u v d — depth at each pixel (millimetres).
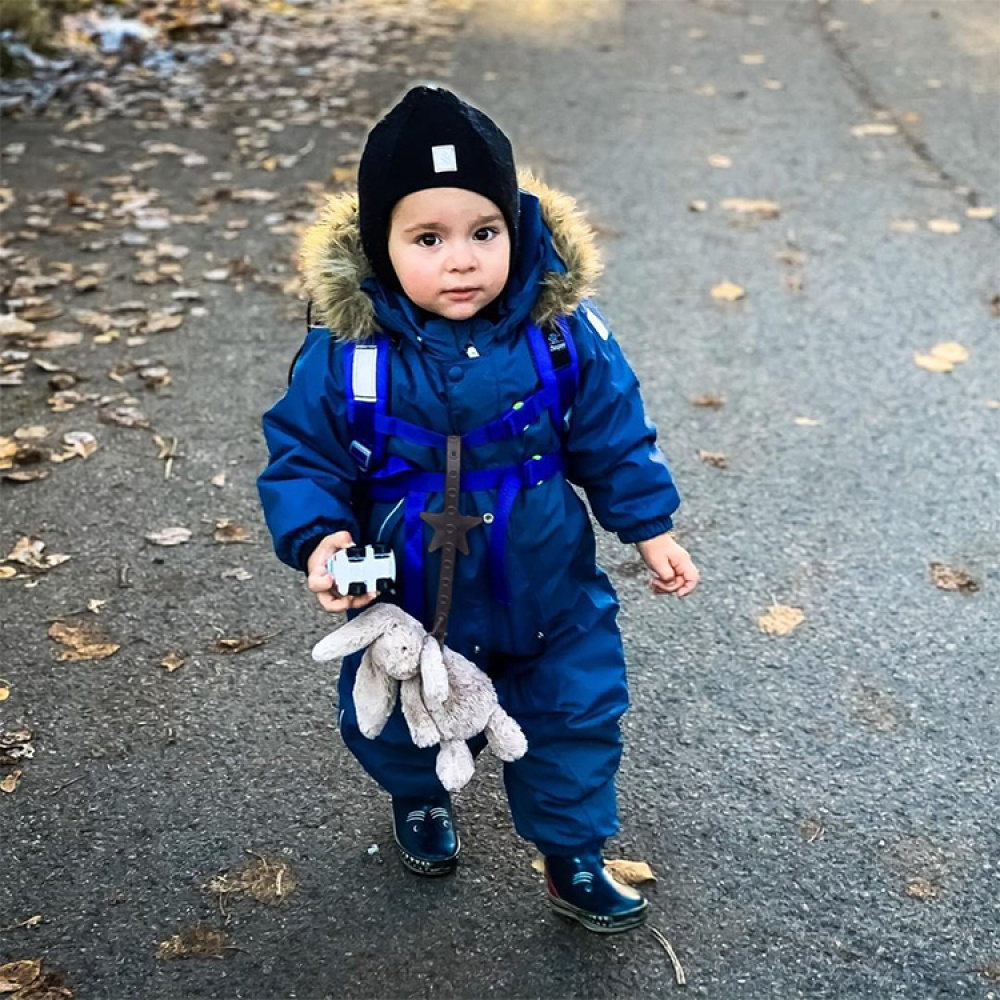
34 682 2971
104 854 2514
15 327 4688
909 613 3223
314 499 2059
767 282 5160
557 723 2219
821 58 8547
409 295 2020
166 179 6312
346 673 2318
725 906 2402
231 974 2270
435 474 2064
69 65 8016
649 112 7395
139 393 4281
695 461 3898
